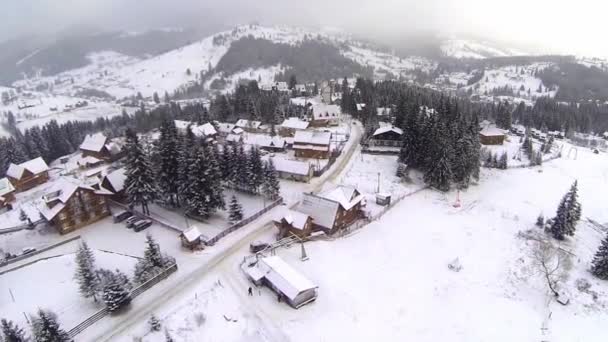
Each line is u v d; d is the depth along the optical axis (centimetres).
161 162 6469
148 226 6031
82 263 4188
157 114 16562
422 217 6431
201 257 5012
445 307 4278
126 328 3750
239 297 4200
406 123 8562
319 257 4994
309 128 11806
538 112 17388
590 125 18175
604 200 7706
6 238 5866
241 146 7975
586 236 6256
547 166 9625
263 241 5406
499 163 9181
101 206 6378
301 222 5450
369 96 14450
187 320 3825
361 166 8569
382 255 5209
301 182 7762
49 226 6156
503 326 4047
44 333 3250
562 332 4031
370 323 3928
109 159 10544
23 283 4631
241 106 13875
